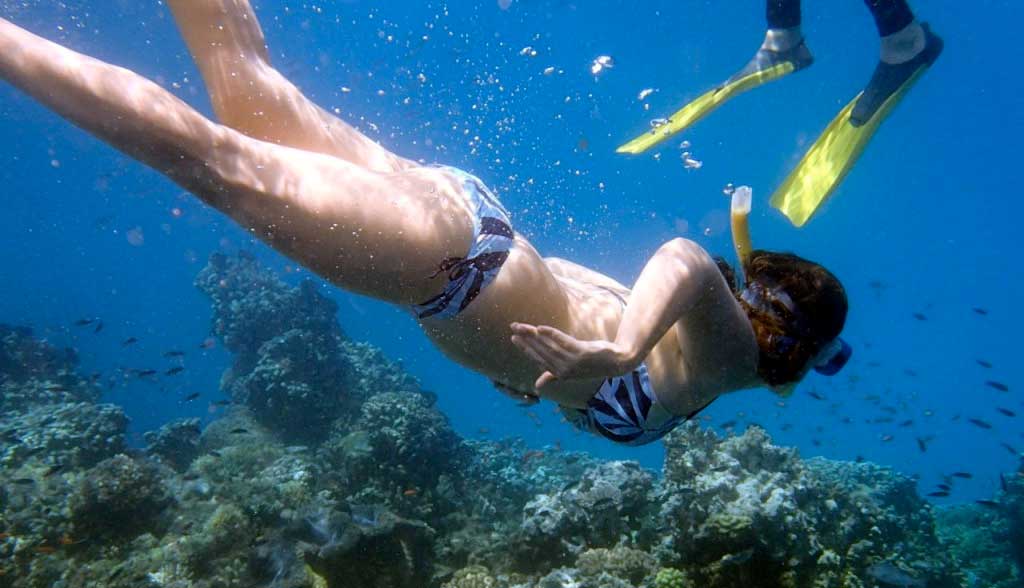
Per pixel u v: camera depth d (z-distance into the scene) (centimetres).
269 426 1389
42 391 1552
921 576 872
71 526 859
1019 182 6881
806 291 239
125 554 853
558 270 327
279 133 271
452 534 999
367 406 1211
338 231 209
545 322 254
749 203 245
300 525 827
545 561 842
